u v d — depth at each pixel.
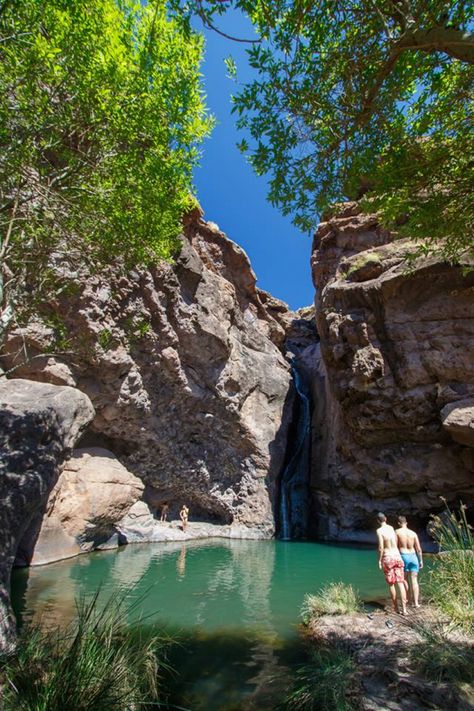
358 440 16.91
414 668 4.58
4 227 6.20
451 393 14.45
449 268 14.20
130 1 5.58
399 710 3.91
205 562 11.91
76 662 3.61
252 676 4.79
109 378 14.43
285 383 21.61
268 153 4.45
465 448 14.86
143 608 7.34
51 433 8.16
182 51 5.93
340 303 16.83
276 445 19.75
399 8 3.46
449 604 6.10
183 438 17.81
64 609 6.95
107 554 12.80
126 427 15.77
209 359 17.38
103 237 7.05
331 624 6.25
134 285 14.43
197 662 5.15
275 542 16.67
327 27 3.82
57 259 8.00
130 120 5.89
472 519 15.30
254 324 21.95
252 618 6.87
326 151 4.49
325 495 18.61
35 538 11.00
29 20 4.71
